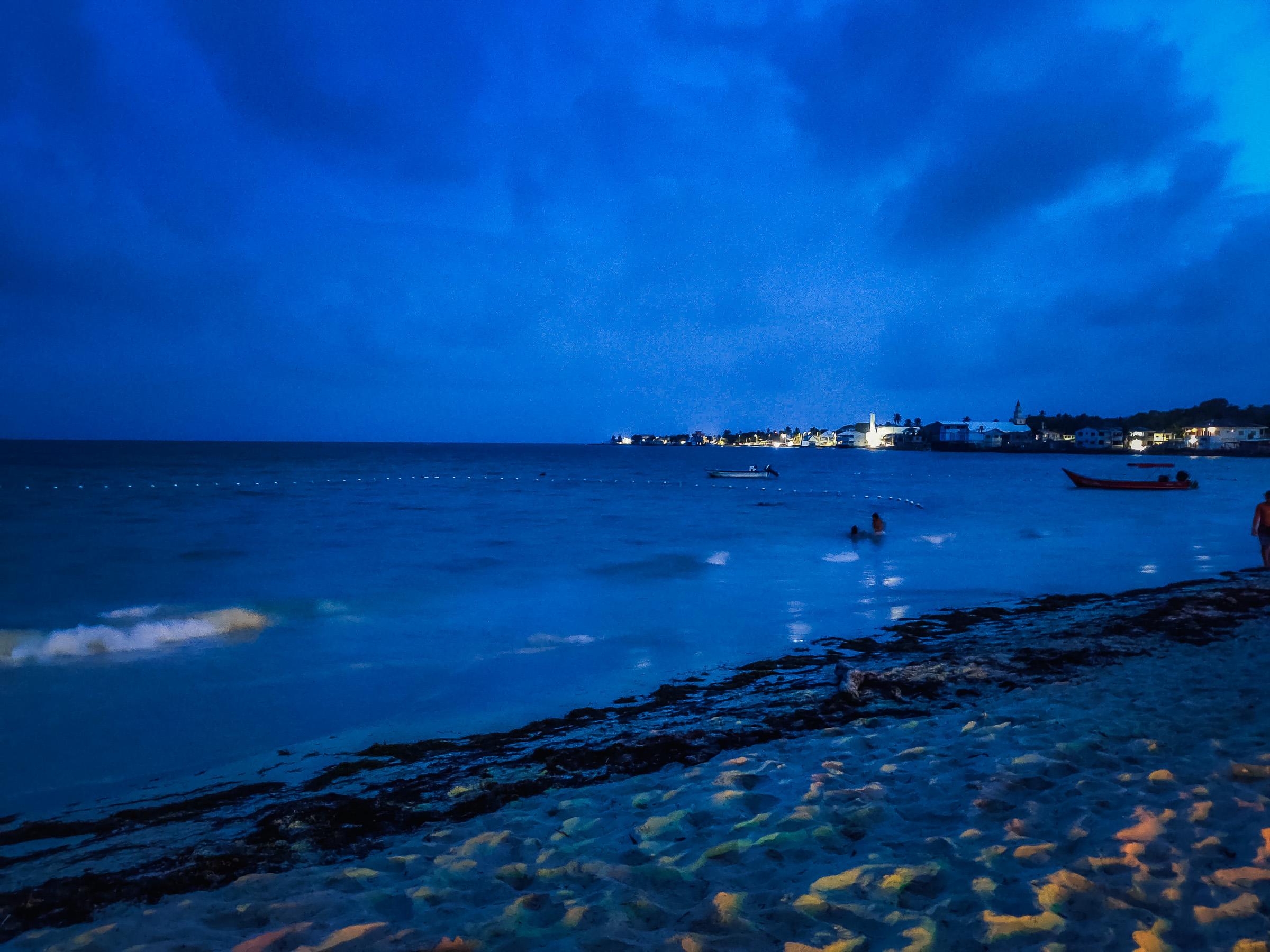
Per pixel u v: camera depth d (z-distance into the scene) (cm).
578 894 415
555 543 2562
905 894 388
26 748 744
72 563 2081
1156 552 2266
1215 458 16125
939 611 1410
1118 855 411
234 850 525
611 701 898
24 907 447
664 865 443
